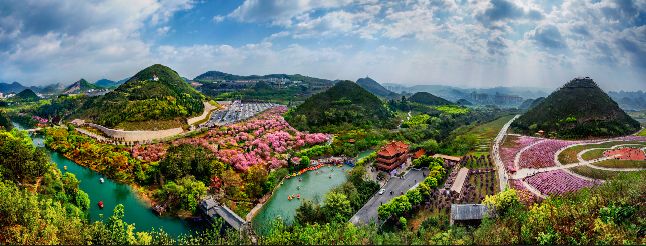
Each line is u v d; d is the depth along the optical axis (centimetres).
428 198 11531
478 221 9325
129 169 14375
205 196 11569
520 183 12256
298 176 15325
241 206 11738
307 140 19975
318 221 10044
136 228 10425
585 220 7194
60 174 13038
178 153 14275
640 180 8775
